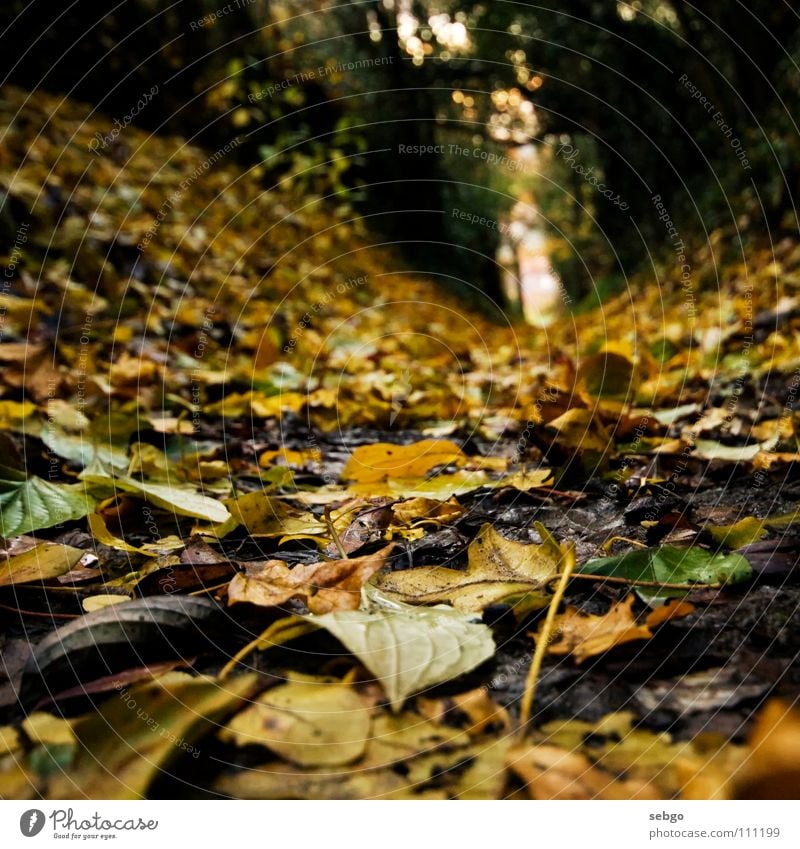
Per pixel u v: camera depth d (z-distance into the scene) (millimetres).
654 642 302
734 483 578
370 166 4234
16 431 681
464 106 4871
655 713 256
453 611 320
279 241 2566
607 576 363
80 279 1351
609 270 5305
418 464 582
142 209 1866
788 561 375
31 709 258
